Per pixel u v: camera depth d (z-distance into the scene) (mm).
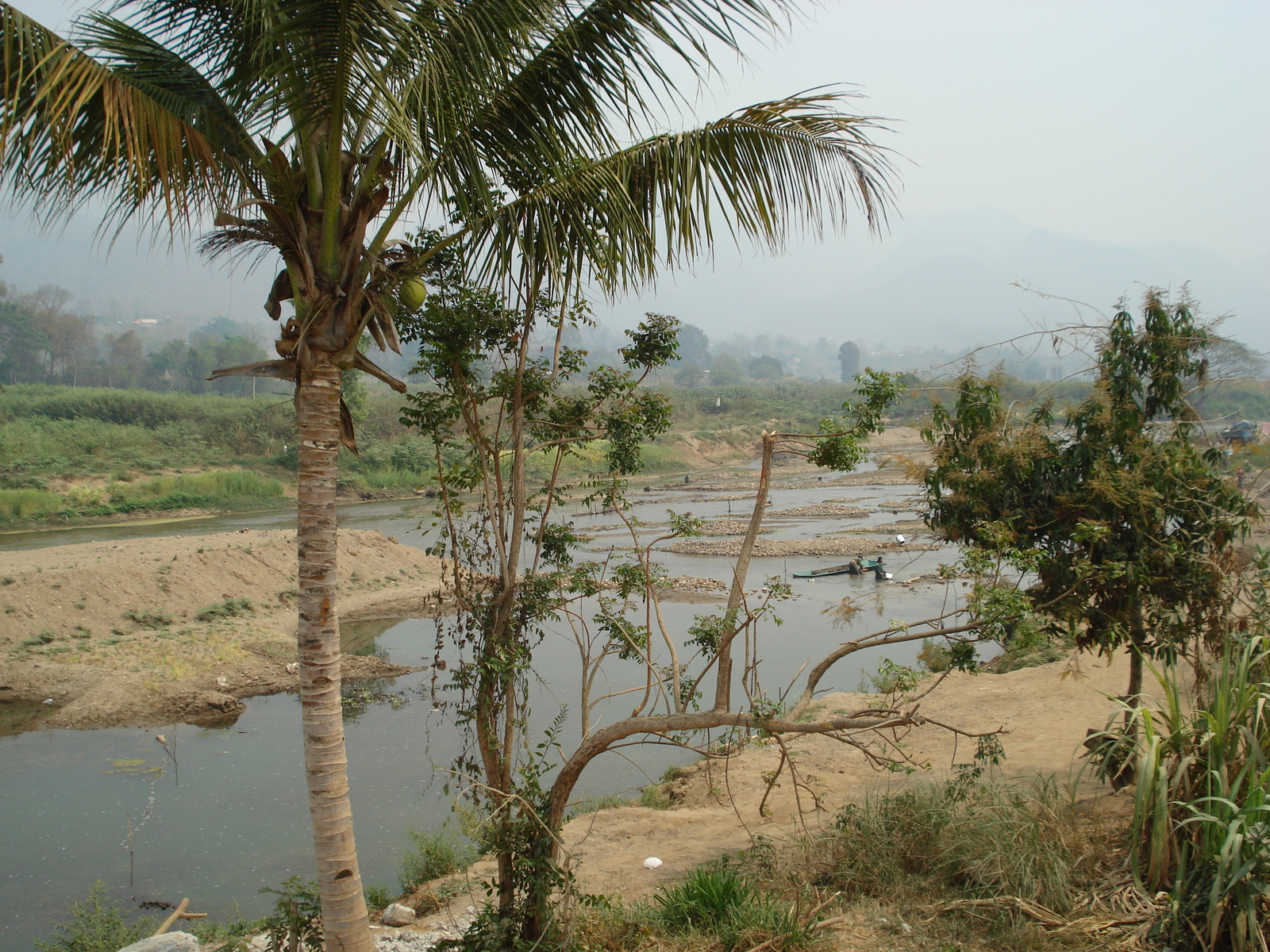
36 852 10539
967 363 8656
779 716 6035
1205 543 7879
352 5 4414
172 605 20688
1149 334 8180
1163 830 5953
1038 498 8273
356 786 12352
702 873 7289
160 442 51312
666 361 7176
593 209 5934
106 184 4805
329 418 5258
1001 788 8172
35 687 16266
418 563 27312
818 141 6059
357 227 5176
